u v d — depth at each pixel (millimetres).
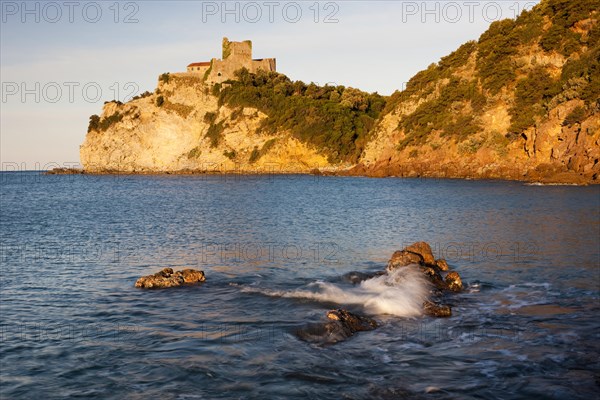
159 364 13383
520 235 35875
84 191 110938
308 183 117688
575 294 20156
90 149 196750
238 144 166500
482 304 18953
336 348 14359
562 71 105000
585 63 100000
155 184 130375
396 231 40281
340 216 52750
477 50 130000
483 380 12195
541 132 97812
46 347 14773
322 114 157625
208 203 73562
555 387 11766
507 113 110062
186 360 13609
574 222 42125
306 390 11789
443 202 65438
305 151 157375
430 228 41469
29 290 21719
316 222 47750
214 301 19500
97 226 47469
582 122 90625
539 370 12719
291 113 159875
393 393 11594
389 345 14578
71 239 38438
